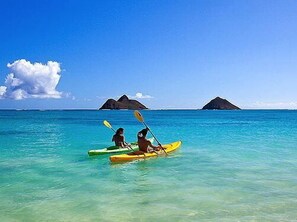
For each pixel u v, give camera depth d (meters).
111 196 8.41
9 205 7.71
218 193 8.48
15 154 16.25
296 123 49.47
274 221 6.38
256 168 11.87
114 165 12.93
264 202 7.64
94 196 8.43
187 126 42.56
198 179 10.17
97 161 13.96
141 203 7.73
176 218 6.66
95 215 6.95
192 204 7.57
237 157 14.53
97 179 10.45
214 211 7.04
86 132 31.88
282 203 7.55
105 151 15.36
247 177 10.37
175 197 8.19
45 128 38.72
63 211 7.24
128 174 11.16
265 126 41.41
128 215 6.90
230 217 6.65
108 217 6.81
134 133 31.98
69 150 17.73
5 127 41.19
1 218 6.83
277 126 41.22
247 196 8.16
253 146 18.59
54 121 61.59
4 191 9.00
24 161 14.09
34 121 62.06
